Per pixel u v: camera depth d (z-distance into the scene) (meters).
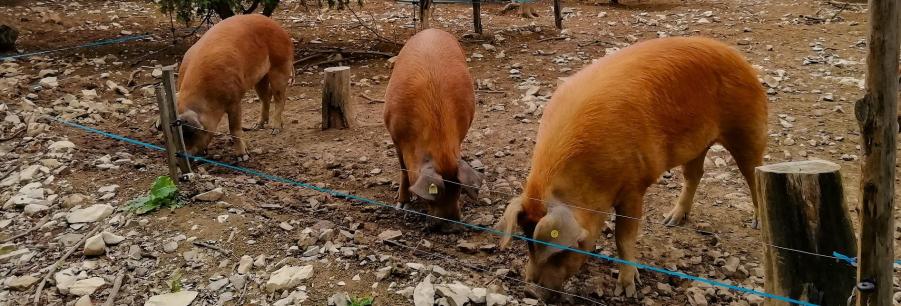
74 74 9.67
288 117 8.40
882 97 2.50
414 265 4.55
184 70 6.89
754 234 5.22
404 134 5.30
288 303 4.09
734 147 4.80
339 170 6.55
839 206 3.33
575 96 4.26
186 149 6.37
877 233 2.70
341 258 4.64
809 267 3.41
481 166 6.57
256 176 6.39
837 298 3.41
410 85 5.34
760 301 4.29
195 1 10.21
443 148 5.04
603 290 4.48
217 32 6.93
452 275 4.50
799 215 3.36
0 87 8.60
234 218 5.20
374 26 13.34
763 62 10.16
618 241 4.45
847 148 6.81
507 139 7.32
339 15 14.62
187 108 6.43
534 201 3.98
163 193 5.38
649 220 5.50
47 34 12.08
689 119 4.39
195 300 4.15
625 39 11.96
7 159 6.42
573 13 14.84
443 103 5.20
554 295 4.16
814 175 3.29
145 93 8.94
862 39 11.34
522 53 11.05
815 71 9.60
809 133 7.25
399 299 4.15
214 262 4.59
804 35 11.84
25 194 5.58
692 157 4.55
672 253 4.96
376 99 8.95
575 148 4.05
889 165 2.60
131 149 6.91
